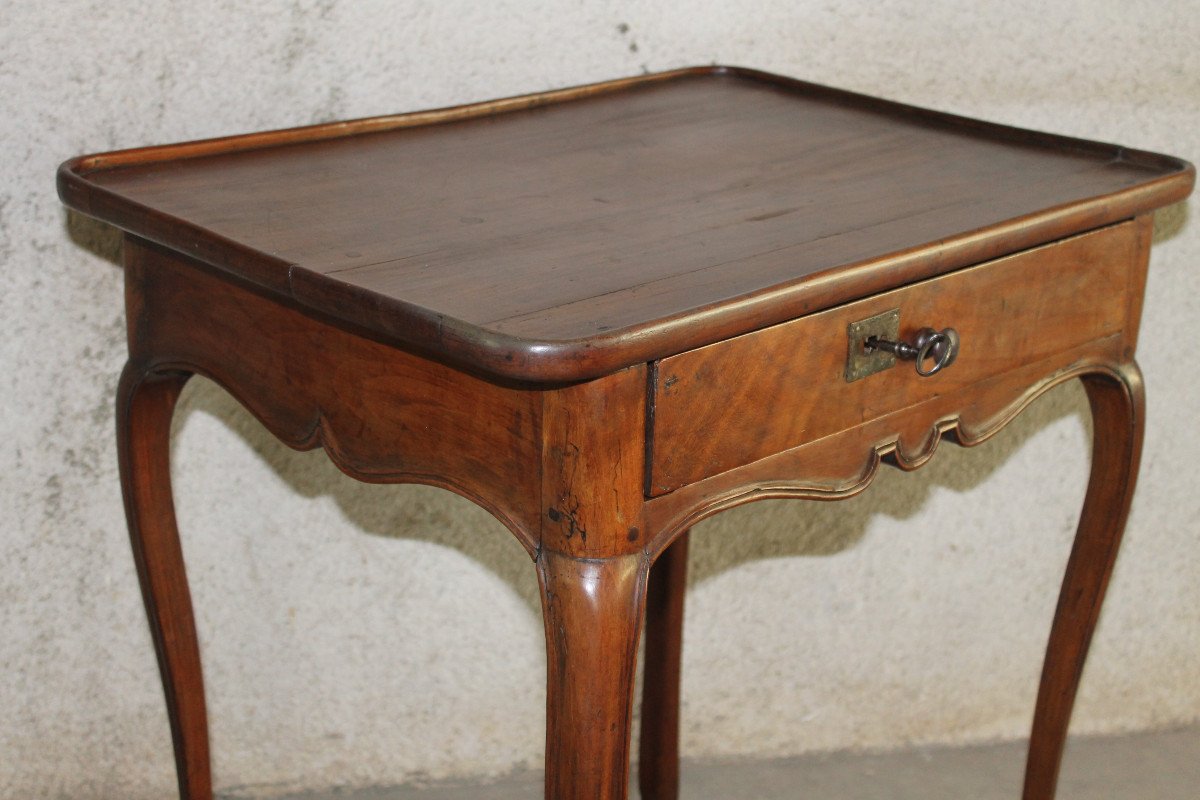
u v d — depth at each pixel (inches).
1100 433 43.6
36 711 52.1
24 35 44.0
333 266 31.6
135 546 44.5
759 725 62.4
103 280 47.9
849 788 60.6
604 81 50.2
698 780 60.6
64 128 45.4
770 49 54.1
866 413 34.4
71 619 51.6
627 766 31.7
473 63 50.3
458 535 56.1
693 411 30.3
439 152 42.5
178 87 46.5
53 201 46.1
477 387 30.6
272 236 34.1
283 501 53.4
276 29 47.2
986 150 42.7
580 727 30.7
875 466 35.1
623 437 29.4
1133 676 64.2
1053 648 47.4
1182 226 57.5
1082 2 55.0
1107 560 45.1
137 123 46.3
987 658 63.9
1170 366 59.6
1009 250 34.9
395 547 55.5
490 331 26.9
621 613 30.2
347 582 55.4
